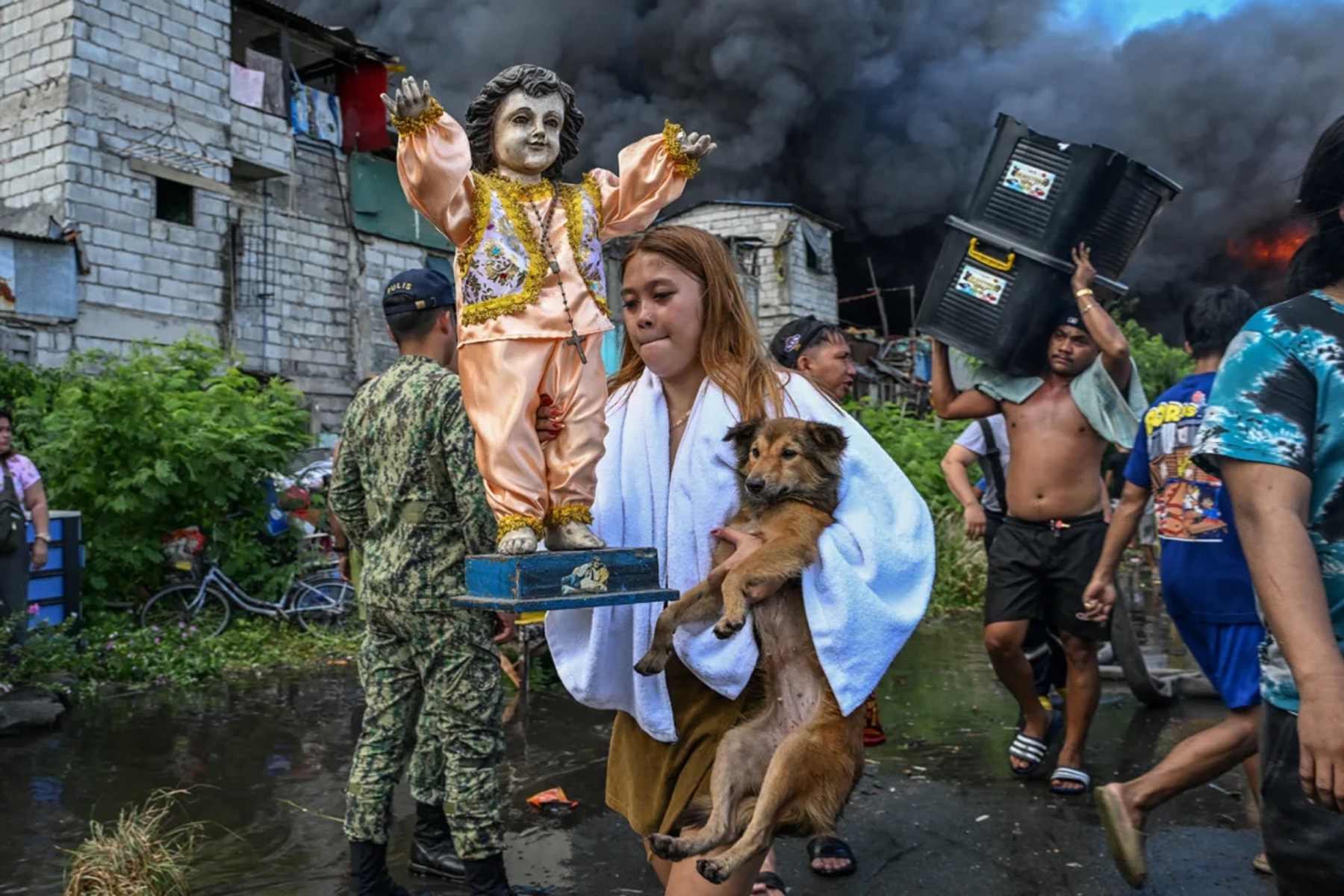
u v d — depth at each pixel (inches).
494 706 129.6
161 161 617.6
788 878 144.3
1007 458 211.8
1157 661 293.0
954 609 394.0
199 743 215.8
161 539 337.7
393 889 132.5
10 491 252.8
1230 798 177.5
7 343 541.3
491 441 81.9
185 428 339.6
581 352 84.4
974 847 154.4
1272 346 71.9
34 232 583.2
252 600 336.5
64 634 270.4
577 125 92.2
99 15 587.2
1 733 218.5
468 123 88.4
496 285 83.0
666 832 89.6
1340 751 63.7
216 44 654.5
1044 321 184.1
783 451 88.0
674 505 92.0
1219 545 134.5
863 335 1269.7
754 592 84.4
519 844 156.9
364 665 134.6
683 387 96.3
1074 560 178.2
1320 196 76.0
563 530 83.4
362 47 749.9
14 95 591.2
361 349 763.4
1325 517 70.4
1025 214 187.5
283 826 164.9
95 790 183.6
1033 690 188.5
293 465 545.3
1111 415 177.3
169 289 629.6
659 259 91.4
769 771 85.2
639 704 88.6
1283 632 67.2
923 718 232.1
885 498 92.4
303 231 725.9
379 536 131.0
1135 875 124.2
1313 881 72.0
